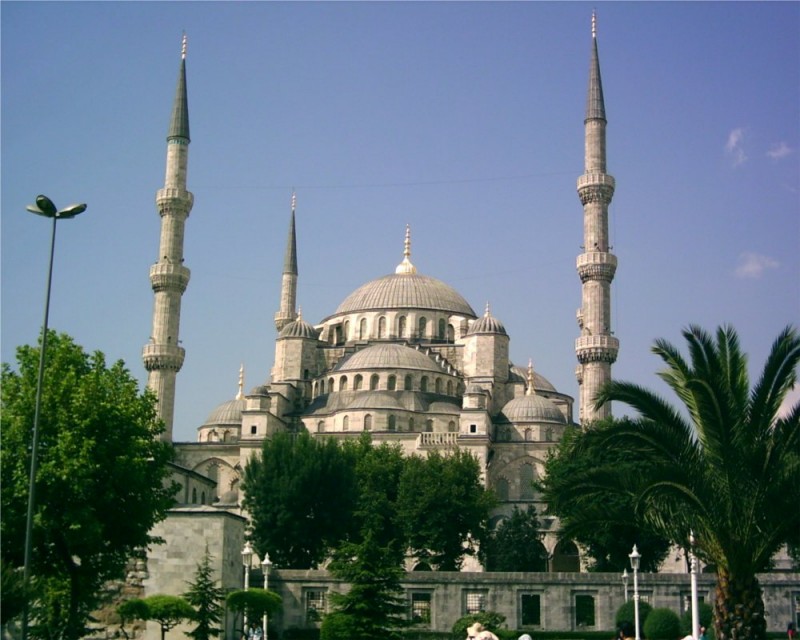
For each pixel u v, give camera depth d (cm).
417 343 15725
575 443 4344
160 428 5981
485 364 14850
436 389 14638
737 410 3950
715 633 4031
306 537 10369
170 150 13662
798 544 3988
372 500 11112
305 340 15512
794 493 3769
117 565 5697
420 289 16338
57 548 5459
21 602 3819
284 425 14350
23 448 5191
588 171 13112
